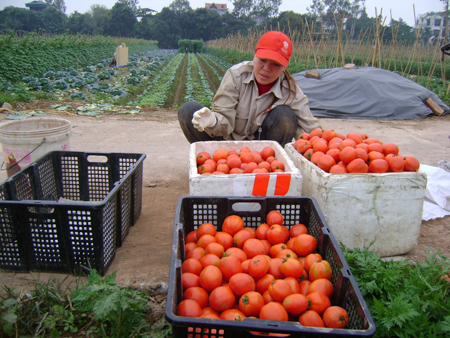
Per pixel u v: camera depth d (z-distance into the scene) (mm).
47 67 18641
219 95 3889
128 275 2625
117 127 7367
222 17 99125
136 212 3422
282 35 3475
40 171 3377
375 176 2666
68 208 2443
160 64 30844
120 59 24859
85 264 2594
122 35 96312
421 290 2215
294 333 1475
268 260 2176
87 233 2510
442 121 8672
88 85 14922
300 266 2055
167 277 2604
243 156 3197
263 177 2697
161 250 2969
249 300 1845
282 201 2572
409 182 2713
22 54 16281
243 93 3912
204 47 72250
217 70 25500
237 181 2699
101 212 2465
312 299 1836
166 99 12102
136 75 18250
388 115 8945
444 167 4512
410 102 9000
